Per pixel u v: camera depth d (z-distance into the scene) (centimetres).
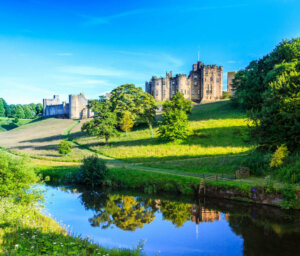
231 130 5406
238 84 7744
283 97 3041
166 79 12650
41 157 5362
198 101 12219
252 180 2858
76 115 13438
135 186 3403
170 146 5081
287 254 1541
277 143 2991
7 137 10331
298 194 2286
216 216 2294
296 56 5609
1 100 18412
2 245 1184
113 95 7656
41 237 1372
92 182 3609
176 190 3105
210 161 3944
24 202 2180
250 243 1723
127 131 7381
